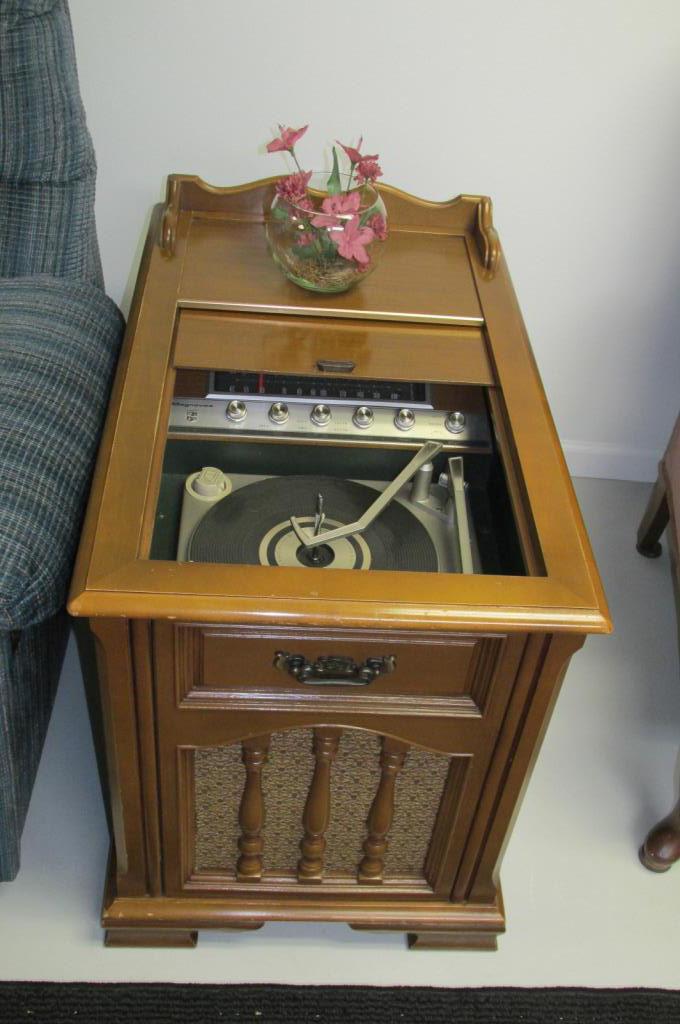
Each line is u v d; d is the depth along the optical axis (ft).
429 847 4.33
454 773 3.97
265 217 4.86
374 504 3.84
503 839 4.17
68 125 4.46
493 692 3.59
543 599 3.28
